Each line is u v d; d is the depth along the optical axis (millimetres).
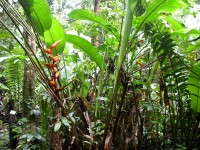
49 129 2635
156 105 2805
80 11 2477
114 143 2529
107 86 2818
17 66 3920
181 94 2834
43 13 2160
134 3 2092
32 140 2797
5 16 4176
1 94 4840
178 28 2637
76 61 2852
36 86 4371
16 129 3188
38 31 2307
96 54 2537
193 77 2508
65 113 2184
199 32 2164
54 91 2123
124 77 2383
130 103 2645
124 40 2176
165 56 2580
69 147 2455
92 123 2484
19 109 4199
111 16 3479
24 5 2082
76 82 2875
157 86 3031
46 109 2607
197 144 2857
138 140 2674
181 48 2752
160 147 2877
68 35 2428
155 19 2523
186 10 3203
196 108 2633
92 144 2326
